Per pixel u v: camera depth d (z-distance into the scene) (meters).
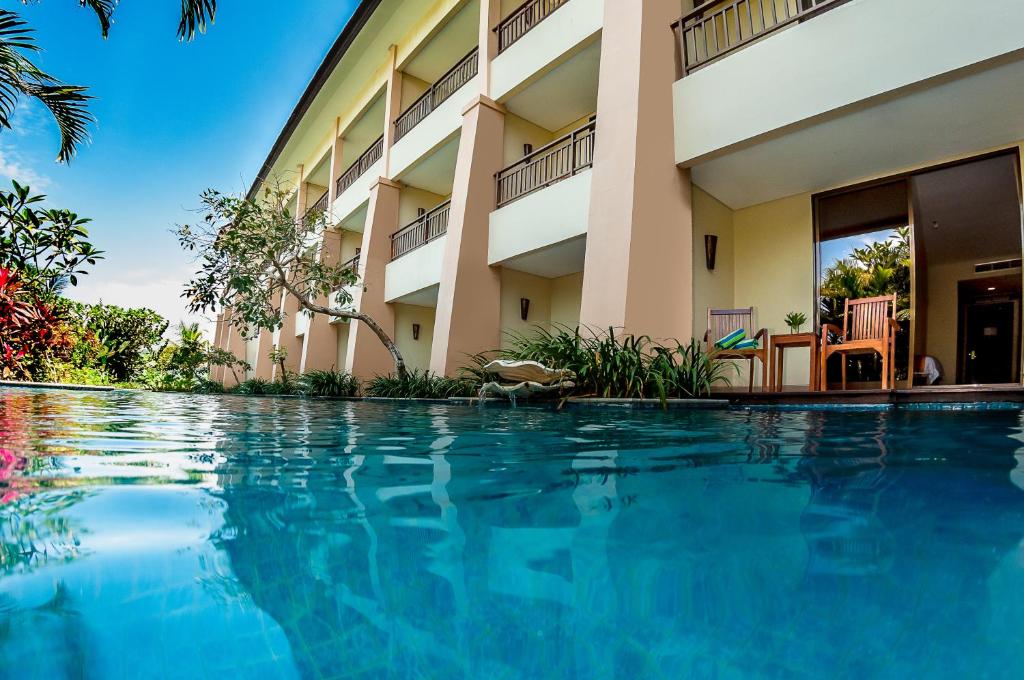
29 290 8.83
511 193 9.89
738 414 4.19
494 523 1.17
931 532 1.06
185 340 22.12
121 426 3.27
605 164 6.49
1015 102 5.05
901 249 6.53
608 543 1.03
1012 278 6.63
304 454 2.13
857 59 5.15
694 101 6.43
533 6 9.80
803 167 6.46
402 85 14.19
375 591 0.82
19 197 7.83
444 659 0.64
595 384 5.58
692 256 6.75
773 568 0.90
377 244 13.47
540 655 0.64
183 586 0.83
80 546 0.98
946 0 4.70
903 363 6.47
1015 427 2.85
